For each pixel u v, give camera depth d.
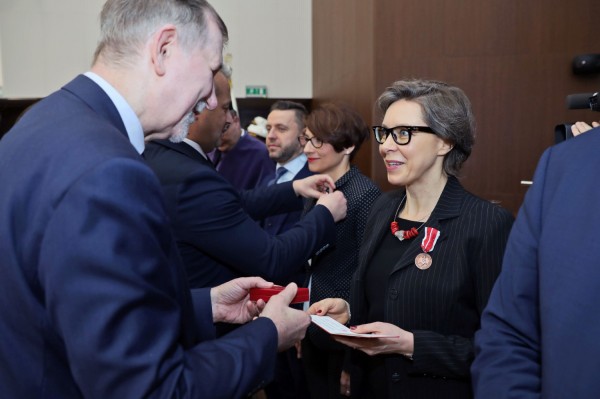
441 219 1.48
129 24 0.92
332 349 1.90
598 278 0.75
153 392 0.75
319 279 2.04
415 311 1.44
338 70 4.34
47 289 0.73
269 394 2.65
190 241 1.60
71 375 0.80
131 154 0.80
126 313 0.73
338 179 2.17
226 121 1.76
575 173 0.85
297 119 3.17
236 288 1.34
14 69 5.02
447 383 1.41
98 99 0.90
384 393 1.59
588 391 0.72
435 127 1.49
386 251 1.61
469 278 1.40
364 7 3.45
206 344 0.91
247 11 5.41
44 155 0.79
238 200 1.66
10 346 0.80
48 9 5.06
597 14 3.02
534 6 3.06
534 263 0.88
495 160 3.15
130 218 0.75
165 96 0.94
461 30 3.14
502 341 0.89
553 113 3.09
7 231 0.78
